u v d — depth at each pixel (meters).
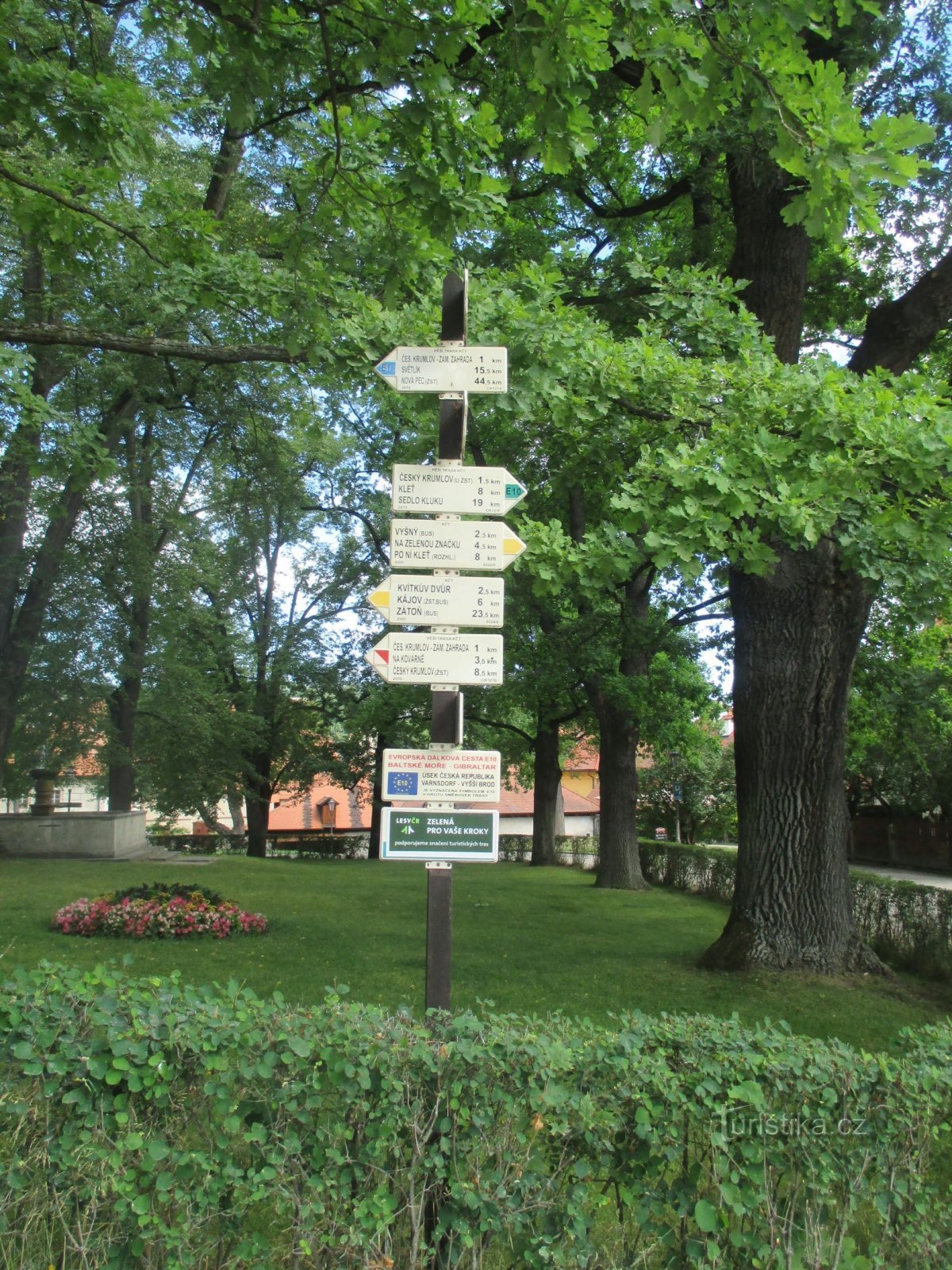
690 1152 2.99
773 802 9.52
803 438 5.72
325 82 5.63
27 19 7.07
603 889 19.09
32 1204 2.83
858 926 12.17
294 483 21.78
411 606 3.65
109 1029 2.86
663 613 18.80
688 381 6.43
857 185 4.29
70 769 24.67
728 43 4.40
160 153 11.41
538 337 6.11
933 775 28.67
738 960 9.38
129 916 10.97
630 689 17.20
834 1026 7.63
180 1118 2.87
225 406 15.05
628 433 6.95
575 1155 2.93
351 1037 2.88
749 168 9.70
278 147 11.32
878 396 5.74
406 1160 2.86
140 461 20.19
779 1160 2.99
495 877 21.52
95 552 19.67
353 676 30.48
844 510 5.85
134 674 20.95
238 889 15.99
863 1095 3.09
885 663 14.94
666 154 12.09
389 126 5.54
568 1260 2.80
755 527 5.74
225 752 28.66
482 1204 2.79
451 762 3.53
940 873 30.75
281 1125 2.83
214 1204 2.76
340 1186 2.79
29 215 6.88
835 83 4.23
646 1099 2.88
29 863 18.86
